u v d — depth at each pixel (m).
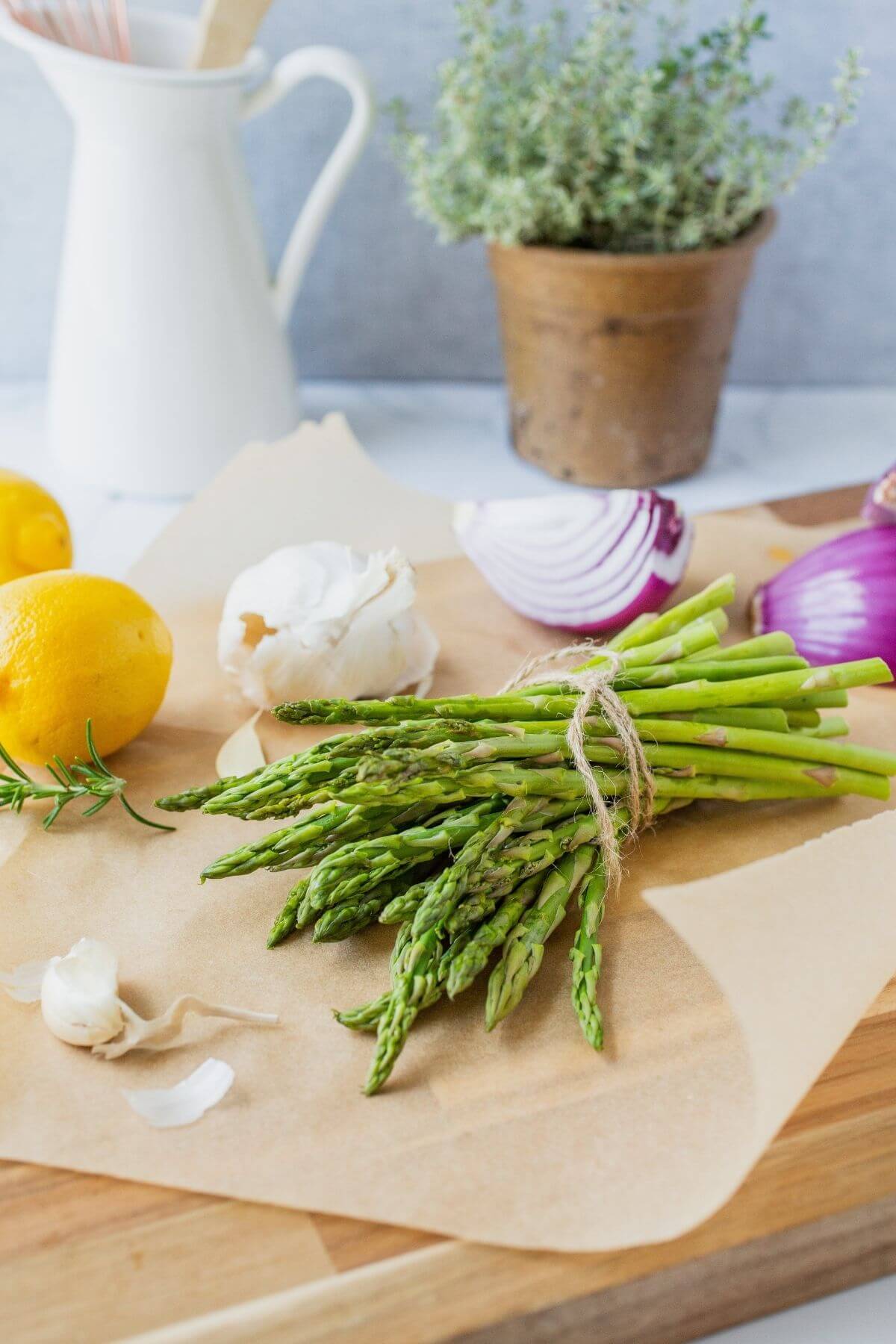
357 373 0.89
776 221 0.75
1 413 0.85
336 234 0.85
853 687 0.59
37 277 0.85
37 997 0.52
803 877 0.49
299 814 0.55
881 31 0.81
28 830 0.57
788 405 0.89
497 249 0.74
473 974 0.51
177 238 0.71
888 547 0.63
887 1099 0.50
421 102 0.82
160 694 0.59
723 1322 0.48
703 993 0.53
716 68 0.74
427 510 0.71
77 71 0.68
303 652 0.60
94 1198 0.48
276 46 0.81
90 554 0.72
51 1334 0.46
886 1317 0.48
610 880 0.56
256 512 0.70
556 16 0.76
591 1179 0.48
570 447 0.78
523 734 0.54
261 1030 0.52
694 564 0.69
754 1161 0.47
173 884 0.55
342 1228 0.47
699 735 0.56
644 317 0.73
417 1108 0.50
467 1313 0.46
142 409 0.74
